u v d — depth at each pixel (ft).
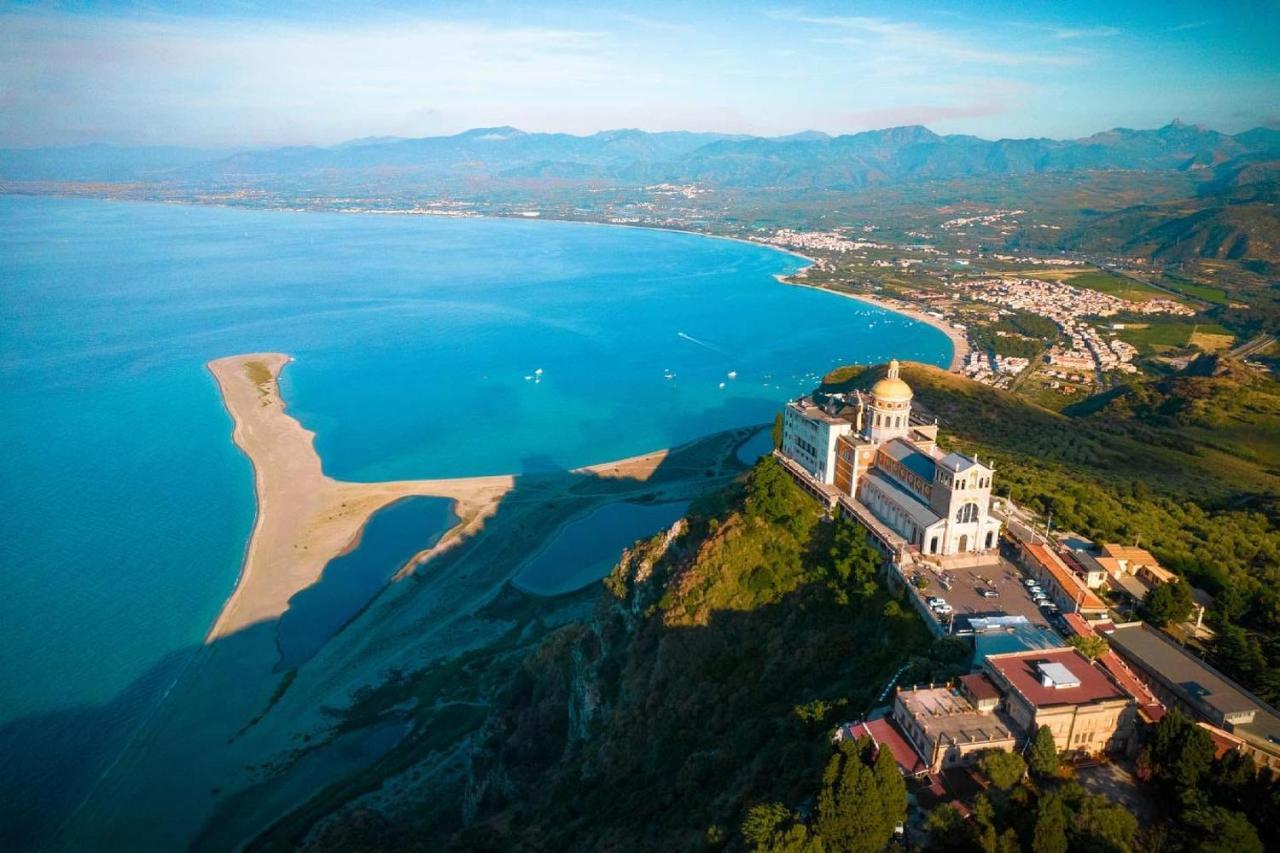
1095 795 240.94
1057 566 383.65
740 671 397.80
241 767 480.23
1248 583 420.36
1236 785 230.89
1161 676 303.68
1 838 430.20
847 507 467.11
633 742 403.95
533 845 368.89
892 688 304.50
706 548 456.04
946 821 226.17
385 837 398.01
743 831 242.37
